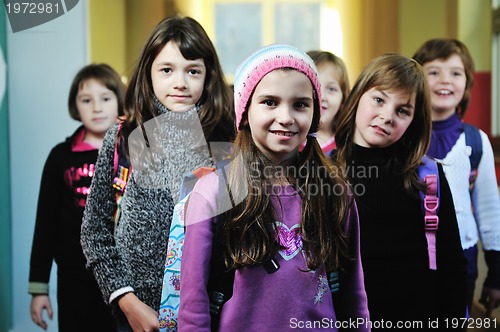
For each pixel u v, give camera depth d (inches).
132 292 60.5
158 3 164.4
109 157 63.2
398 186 65.3
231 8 222.2
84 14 115.3
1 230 109.0
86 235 62.5
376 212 65.0
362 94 67.7
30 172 113.6
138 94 64.0
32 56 112.9
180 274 52.1
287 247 50.7
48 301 88.5
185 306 50.1
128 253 61.1
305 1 221.0
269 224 50.3
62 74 113.7
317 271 50.9
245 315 49.7
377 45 175.9
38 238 87.7
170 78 62.4
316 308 50.2
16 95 112.9
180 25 63.5
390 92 65.6
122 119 65.4
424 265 64.1
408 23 168.4
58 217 87.0
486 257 84.8
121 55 151.9
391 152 67.1
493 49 148.1
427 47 91.8
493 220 84.0
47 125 113.7
